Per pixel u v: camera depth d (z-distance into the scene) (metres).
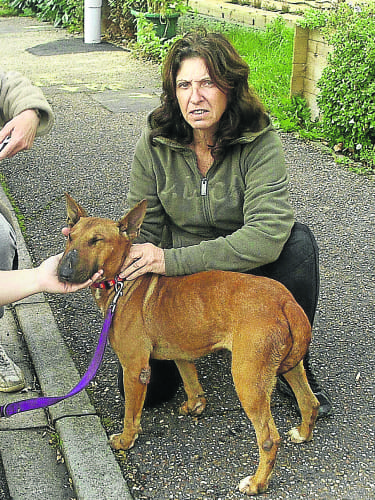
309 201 5.66
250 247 2.88
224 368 3.52
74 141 7.19
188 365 3.08
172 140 3.01
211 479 2.78
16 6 15.92
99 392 3.35
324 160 6.60
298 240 3.02
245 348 2.57
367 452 2.91
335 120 6.70
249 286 2.66
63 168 6.44
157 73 10.02
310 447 2.95
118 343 2.81
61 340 3.76
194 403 3.16
